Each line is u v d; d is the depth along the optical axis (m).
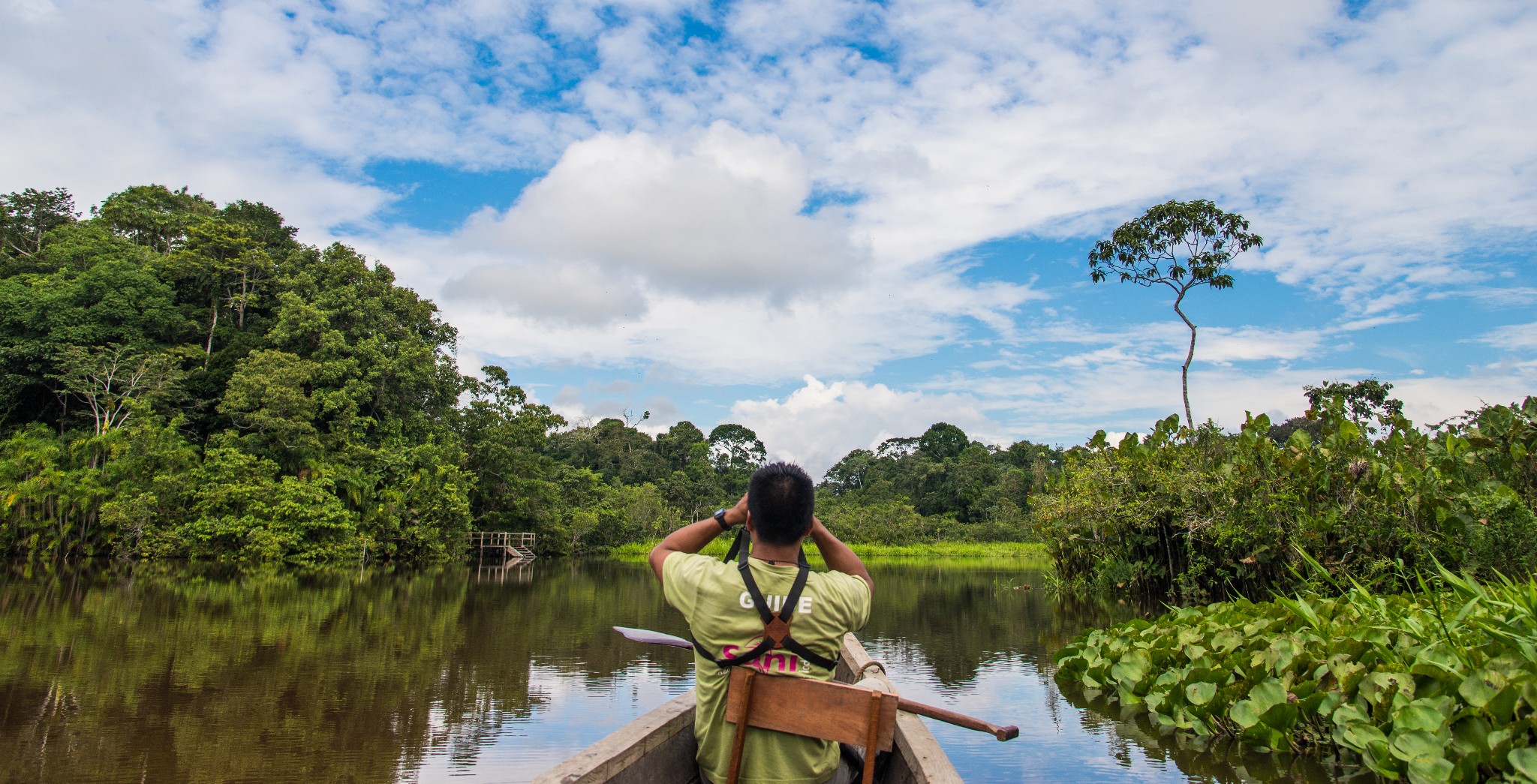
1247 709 5.06
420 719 6.50
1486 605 5.07
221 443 27.06
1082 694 7.15
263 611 12.91
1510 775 3.59
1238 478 11.60
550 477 41.75
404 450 30.56
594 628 11.65
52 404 31.45
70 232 40.09
